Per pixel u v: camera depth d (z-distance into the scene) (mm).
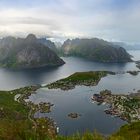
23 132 84188
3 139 79312
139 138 103938
